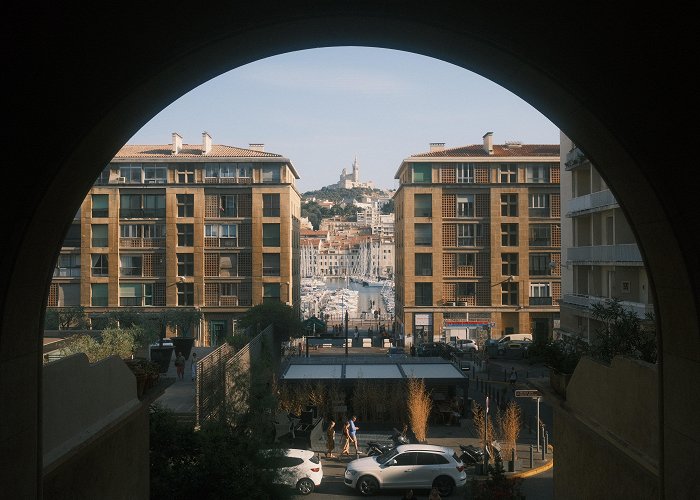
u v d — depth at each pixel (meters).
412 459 20.11
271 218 57.50
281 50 7.15
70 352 12.46
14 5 6.02
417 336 60.75
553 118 7.16
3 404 6.13
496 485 15.49
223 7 6.19
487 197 60.75
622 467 8.50
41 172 6.07
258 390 19.84
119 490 10.12
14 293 6.18
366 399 29.09
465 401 30.94
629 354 11.14
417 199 60.94
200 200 57.53
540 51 6.21
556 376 11.58
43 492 7.28
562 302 39.47
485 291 60.78
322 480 21.55
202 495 13.60
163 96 6.84
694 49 6.10
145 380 11.19
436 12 6.28
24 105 6.07
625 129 6.19
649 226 6.76
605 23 6.19
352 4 6.24
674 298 6.68
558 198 60.41
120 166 57.59
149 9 6.16
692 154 6.19
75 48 6.11
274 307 43.38
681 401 6.64
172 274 57.38
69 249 57.38
